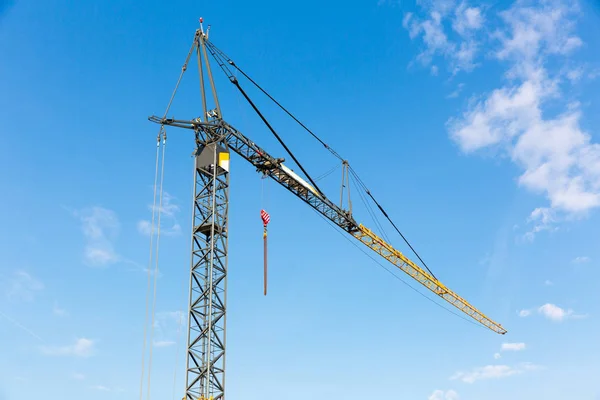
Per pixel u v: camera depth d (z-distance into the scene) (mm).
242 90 99250
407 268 145250
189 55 98875
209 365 83250
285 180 110250
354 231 129625
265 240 98688
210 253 88562
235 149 100438
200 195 92688
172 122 94438
